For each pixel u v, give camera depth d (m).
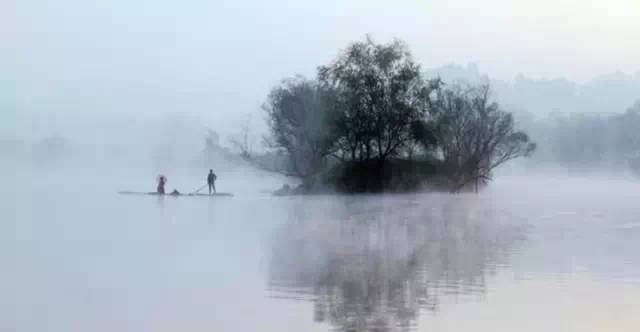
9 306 24.97
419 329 21.81
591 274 32.25
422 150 113.81
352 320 22.95
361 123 109.44
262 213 69.56
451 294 27.42
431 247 42.94
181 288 28.52
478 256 38.62
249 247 42.12
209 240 45.72
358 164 110.75
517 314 23.84
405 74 112.00
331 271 33.09
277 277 31.25
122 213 67.62
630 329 21.92
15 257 36.88
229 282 30.00
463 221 62.66
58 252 38.97
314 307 24.95
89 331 21.56
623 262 36.03
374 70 111.50
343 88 111.00
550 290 28.17
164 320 22.97
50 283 29.48
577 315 23.67
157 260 36.22
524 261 36.47
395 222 60.97
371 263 35.78
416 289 28.52
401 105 110.25
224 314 23.81
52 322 22.62
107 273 32.06
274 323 22.59
